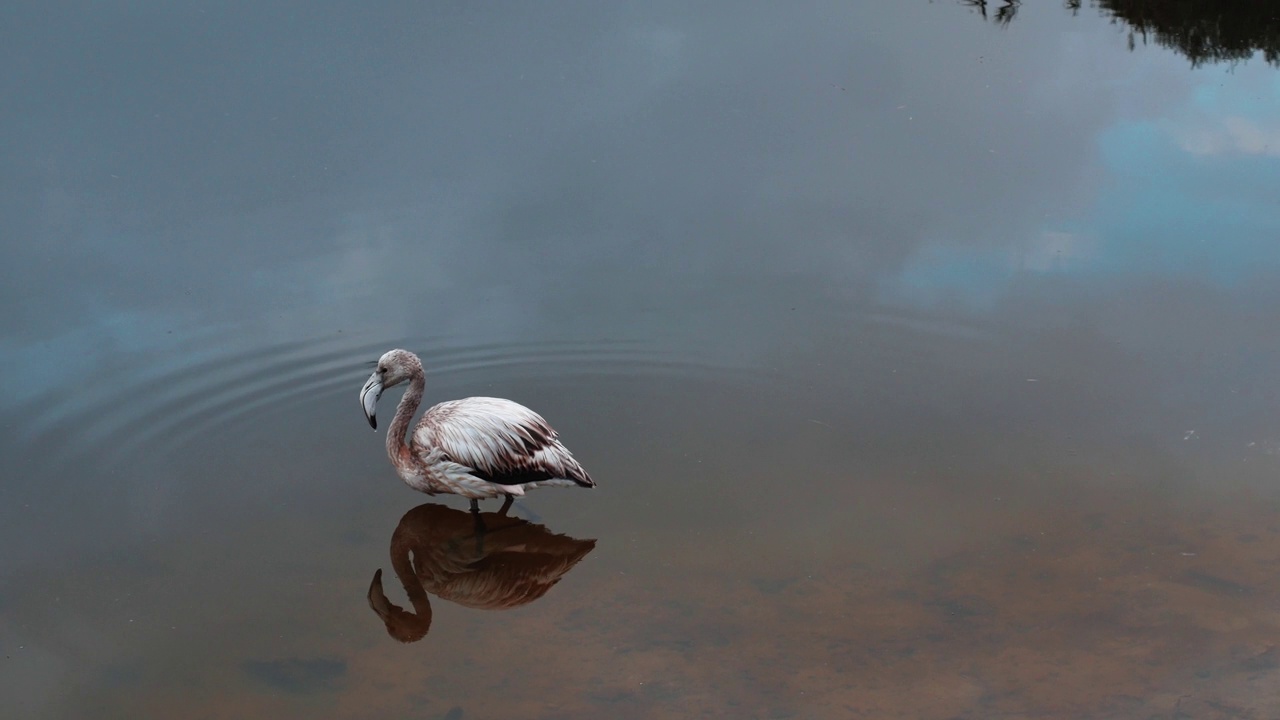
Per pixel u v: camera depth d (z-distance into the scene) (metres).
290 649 4.36
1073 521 4.69
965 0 7.92
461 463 4.76
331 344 5.44
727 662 4.30
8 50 6.88
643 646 4.36
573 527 4.76
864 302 5.62
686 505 4.81
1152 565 4.54
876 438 5.04
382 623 4.44
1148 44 7.30
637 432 5.11
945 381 5.26
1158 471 4.84
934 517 4.73
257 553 4.65
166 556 4.63
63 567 4.58
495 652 4.35
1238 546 4.58
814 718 4.15
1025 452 4.95
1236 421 5.01
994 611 4.43
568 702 4.21
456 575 4.61
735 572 4.57
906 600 4.47
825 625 4.40
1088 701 4.18
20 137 6.32
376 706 4.20
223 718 4.17
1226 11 7.73
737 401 5.23
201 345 5.40
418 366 4.93
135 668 4.30
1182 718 4.13
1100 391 5.17
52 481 4.86
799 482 4.88
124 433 5.05
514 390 5.29
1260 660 4.27
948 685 4.23
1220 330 5.39
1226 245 5.80
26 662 4.31
